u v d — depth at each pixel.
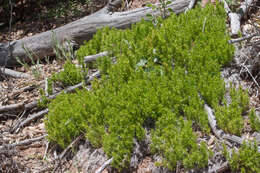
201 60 4.70
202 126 3.88
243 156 3.36
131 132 3.92
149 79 4.68
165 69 4.71
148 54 5.18
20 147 4.62
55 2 9.60
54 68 6.32
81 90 5.07
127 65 4.86
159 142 3.68
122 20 6.93
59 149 4.47
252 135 3.82
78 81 5.44
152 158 3.88
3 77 6.41
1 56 6.78
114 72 4.91
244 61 4.88
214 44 4.96
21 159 4.45
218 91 4.17
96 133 4.08
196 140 3.78
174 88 4.26
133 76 4.78
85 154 4.22
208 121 4.00
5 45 6.88
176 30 5.68
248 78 4.78
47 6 9.46
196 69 4.52
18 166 4.30
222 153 3.57
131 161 3.88
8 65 6.90
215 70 4.51
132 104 4.15
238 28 5.83
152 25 6.12
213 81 4.24
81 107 4.31
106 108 4.26
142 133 3.92
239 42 5.19
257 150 3.38
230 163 3.41
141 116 4.16
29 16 9.27
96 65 5.68
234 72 4.79
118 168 3.80
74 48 6.97
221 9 6.14
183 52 4.86
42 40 6.87
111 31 6.23
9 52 6.78
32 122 5.10
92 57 5.58
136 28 5.99
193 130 4.02
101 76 5.15
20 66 6.94
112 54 5.70
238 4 6.62
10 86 5.93
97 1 9.30
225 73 4.77
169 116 3.86
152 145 3.76
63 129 4.21
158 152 3.86
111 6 7.29
